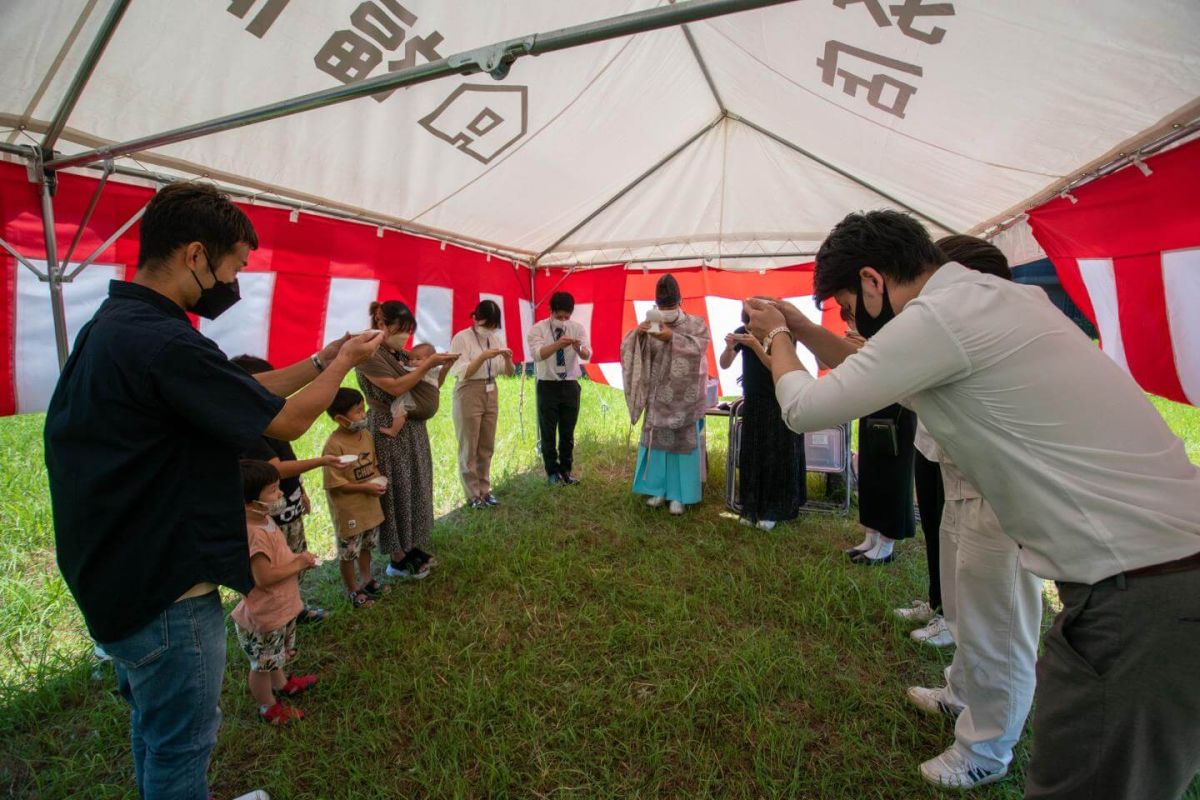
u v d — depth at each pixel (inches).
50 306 95.2
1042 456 39.8
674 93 137.3
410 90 104.0
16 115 83.9
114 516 44.0
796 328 65.4
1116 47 72.4
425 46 94.4
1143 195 94.3
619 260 241.9
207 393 44.6
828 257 52.9
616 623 105.7
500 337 168.2
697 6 52.2
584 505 169.8
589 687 87.5
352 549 107.4
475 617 108.0
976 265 65.2
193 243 48.1
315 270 142.3
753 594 115.3
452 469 203.8
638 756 74.9
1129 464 37.9
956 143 114.1
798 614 106.3
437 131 120.0
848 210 188.7
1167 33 66.7
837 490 181.5
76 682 88.0
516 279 230.5
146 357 42.9
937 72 93.7
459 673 90.9
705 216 204.8
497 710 83.1
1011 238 144.6
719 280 256.5
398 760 75.0
